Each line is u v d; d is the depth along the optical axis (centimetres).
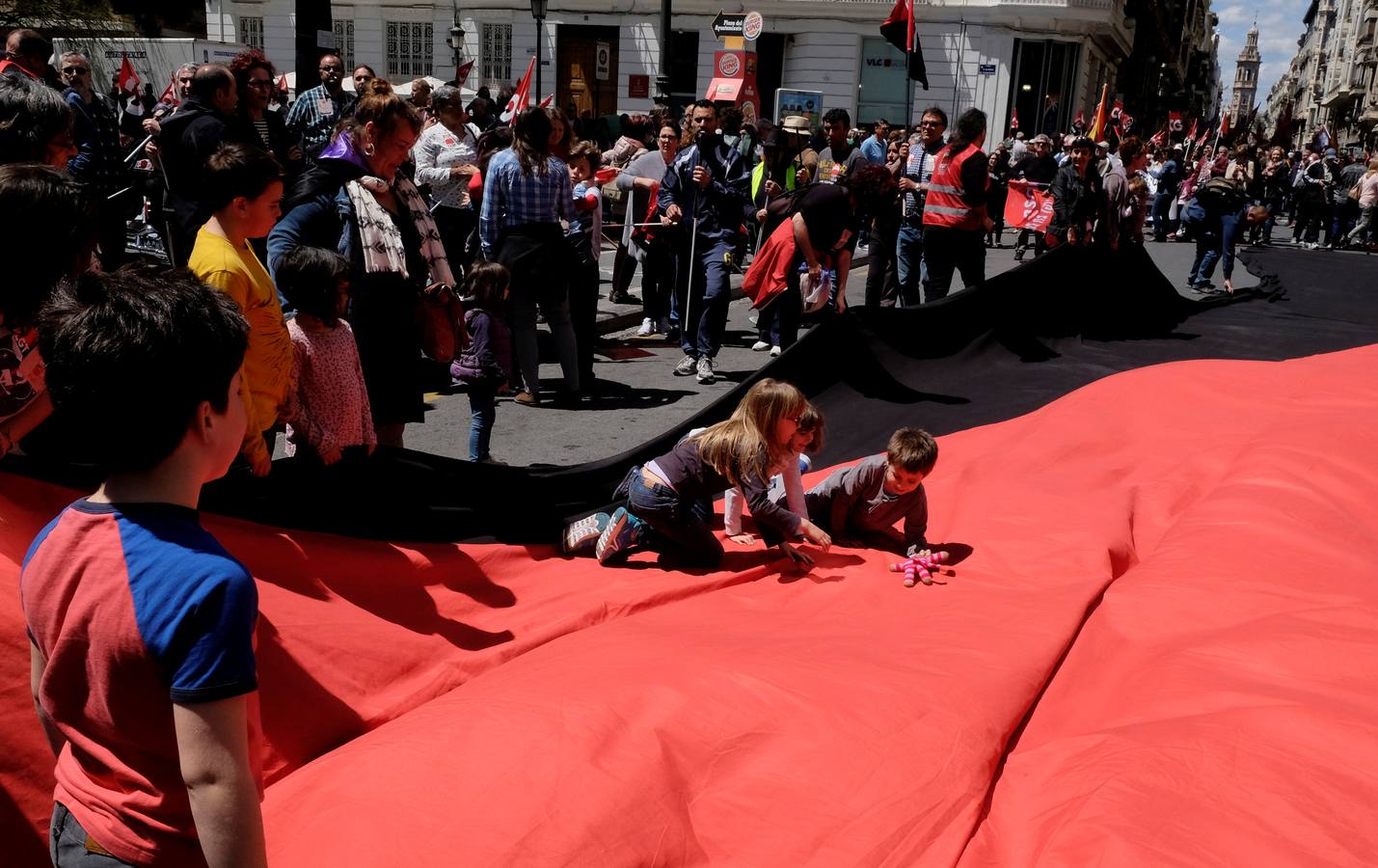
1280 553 392
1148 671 321
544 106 706
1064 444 553
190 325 153
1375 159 1977
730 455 405
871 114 2866
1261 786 249
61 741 179
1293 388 605
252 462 354
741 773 263
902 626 357
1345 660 311
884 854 242
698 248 848
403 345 460
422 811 235
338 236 445
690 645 327
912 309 708
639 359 941
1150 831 234
